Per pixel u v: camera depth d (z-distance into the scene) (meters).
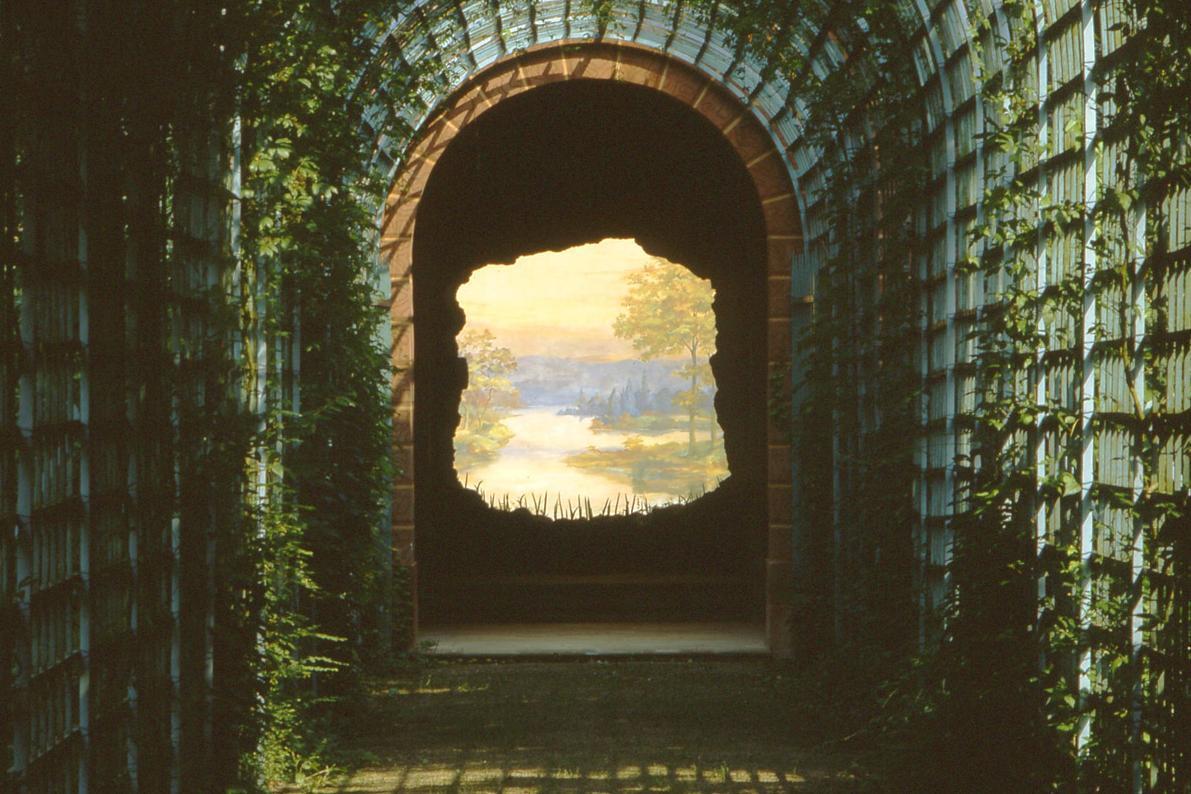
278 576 9.14
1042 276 7.87
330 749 10.30
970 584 8.48
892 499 11.17
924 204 10.70
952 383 9.84
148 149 6.57
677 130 21.73
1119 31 6.83
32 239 5.18
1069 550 7.23
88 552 5.80
